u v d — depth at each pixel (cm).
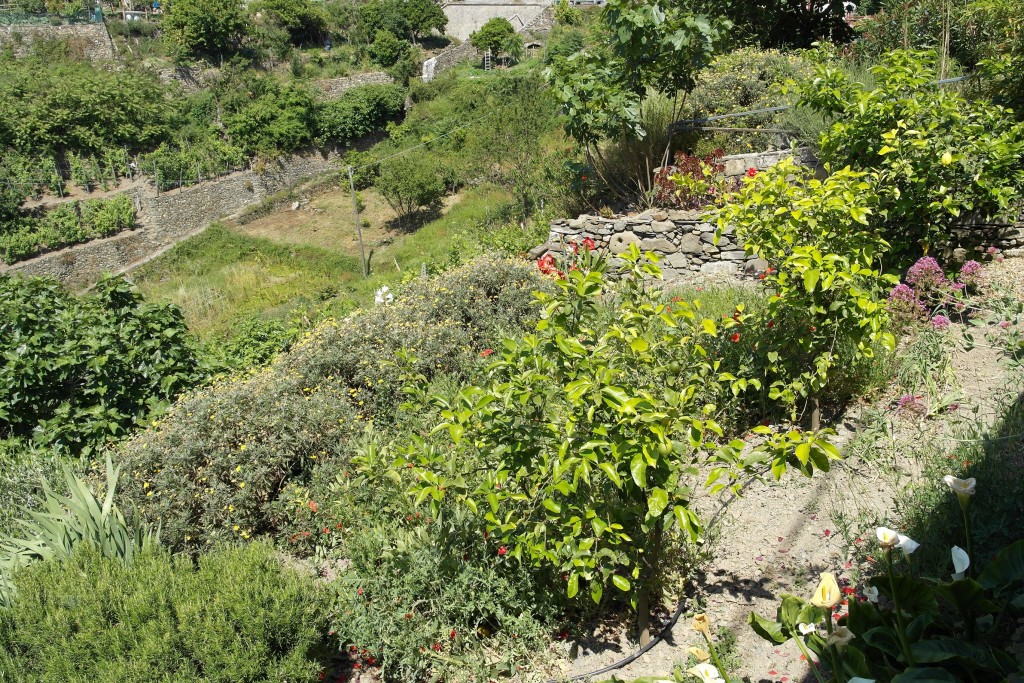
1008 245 628
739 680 298
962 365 514
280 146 3369
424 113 3538
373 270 2566
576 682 373
